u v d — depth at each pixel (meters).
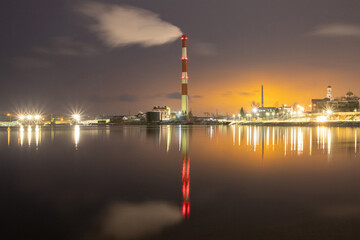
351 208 8.88
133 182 13.10
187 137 50.72
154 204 9.53
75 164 18.84
